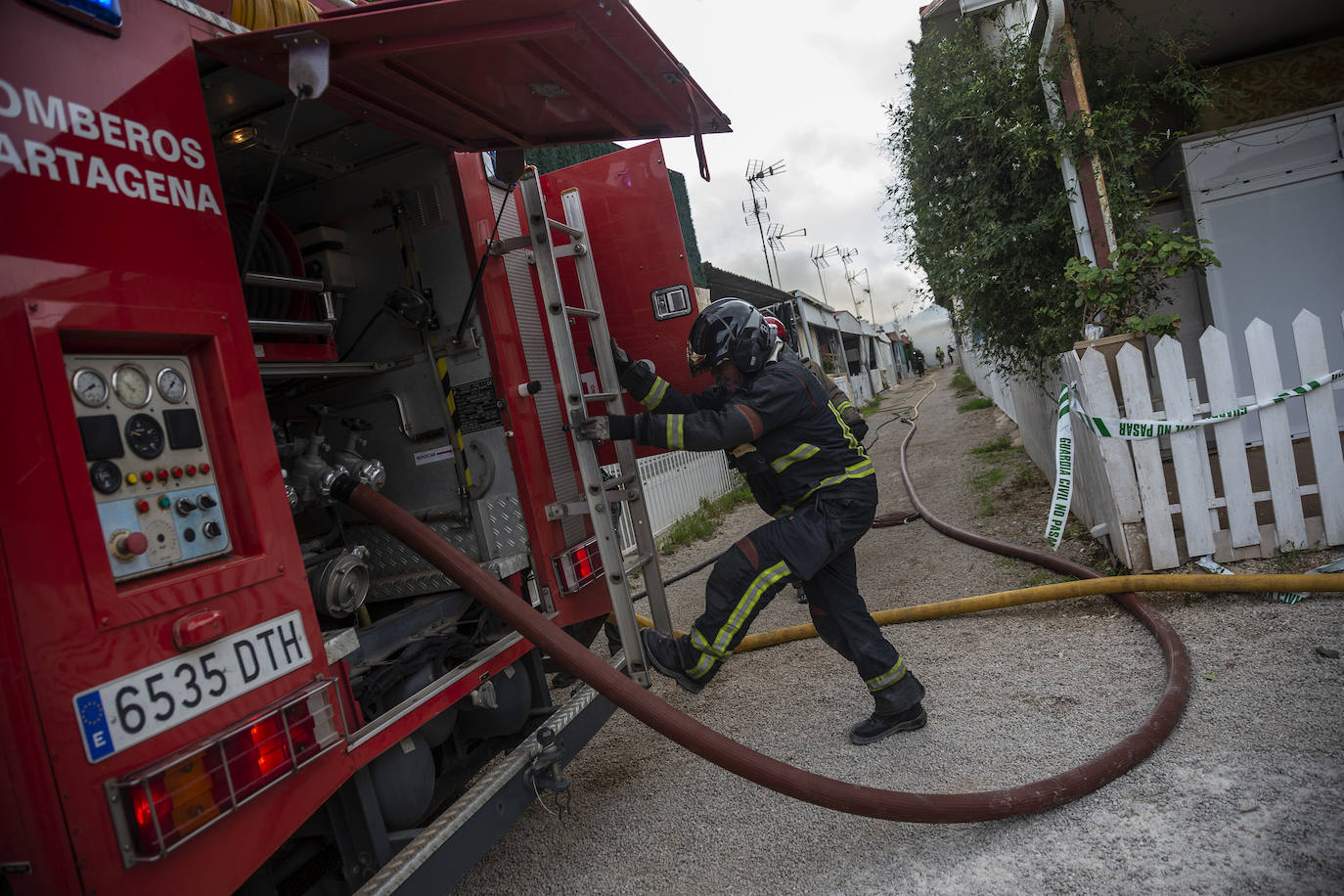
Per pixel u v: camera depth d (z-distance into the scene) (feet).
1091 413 14.26
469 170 10.37
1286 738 8.67
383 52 7.03
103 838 4.58
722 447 9.53
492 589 8.54
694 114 9.06
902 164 20.92
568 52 7.78
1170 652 10.65
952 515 22.90
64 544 4.67
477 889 9.20
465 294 10.19
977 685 11.79
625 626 9.98
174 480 5.55
